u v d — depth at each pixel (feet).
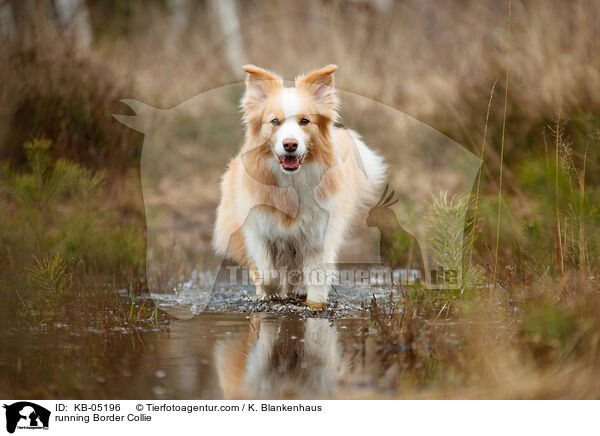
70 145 42.09
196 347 19.98
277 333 21.93
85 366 17.88
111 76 48.14
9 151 40.37
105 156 41.93
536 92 35.09
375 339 20.85
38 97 42.73
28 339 20.98
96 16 76.23
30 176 33.58
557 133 26.81
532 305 21.09
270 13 71.67
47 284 24.84
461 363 17.89
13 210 33.68
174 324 23.54
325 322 23.84
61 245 30.94
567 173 26.08
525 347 18.58
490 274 26.21
